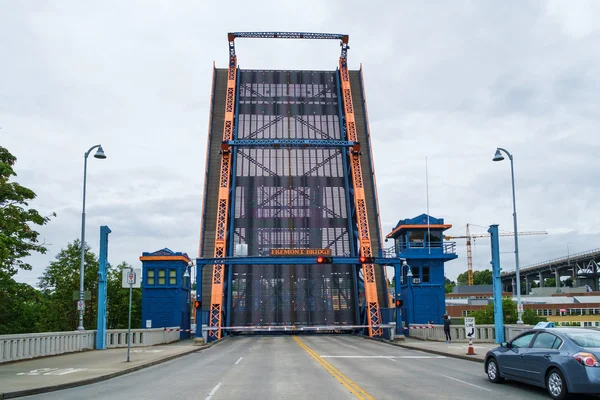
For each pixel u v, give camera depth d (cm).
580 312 10794
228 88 6419
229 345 4056
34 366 2217
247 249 5391
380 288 5753
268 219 5662
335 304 5422
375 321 5000
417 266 5344
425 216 5456
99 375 1866
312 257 4566
